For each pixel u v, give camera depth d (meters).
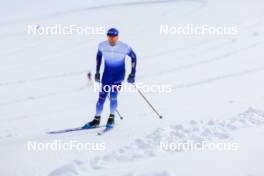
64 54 56.94
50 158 17.98
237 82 36.16
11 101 37.38
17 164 17.53
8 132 26.78
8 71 49.38
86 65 50.22
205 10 83.94
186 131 18.92
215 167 14.52
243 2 91.44
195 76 40.25
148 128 21.89
